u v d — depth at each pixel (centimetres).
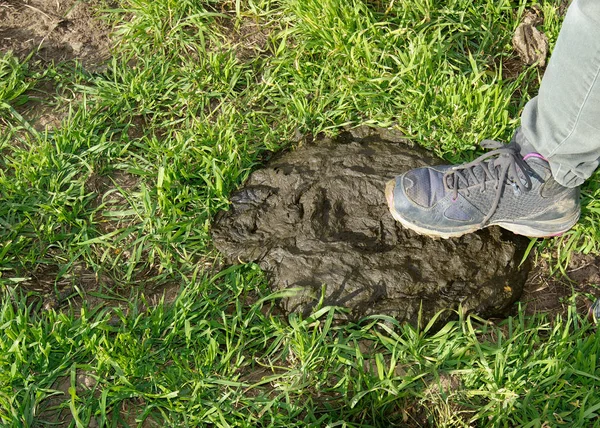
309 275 185
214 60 208
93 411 173
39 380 174
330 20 211
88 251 188
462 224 186
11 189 192
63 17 218
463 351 177
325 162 197
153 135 199
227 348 177
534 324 183
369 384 173
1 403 171
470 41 217
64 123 201
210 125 203
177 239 189
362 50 208
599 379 172
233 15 220
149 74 209
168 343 178
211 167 195
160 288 186
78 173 198
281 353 179
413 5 216
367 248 188
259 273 186
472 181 184
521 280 187
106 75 209
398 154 199
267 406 171
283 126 203
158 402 172
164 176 192
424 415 175
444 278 185
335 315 181
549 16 215
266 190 194
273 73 208
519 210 185
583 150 172
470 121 202
